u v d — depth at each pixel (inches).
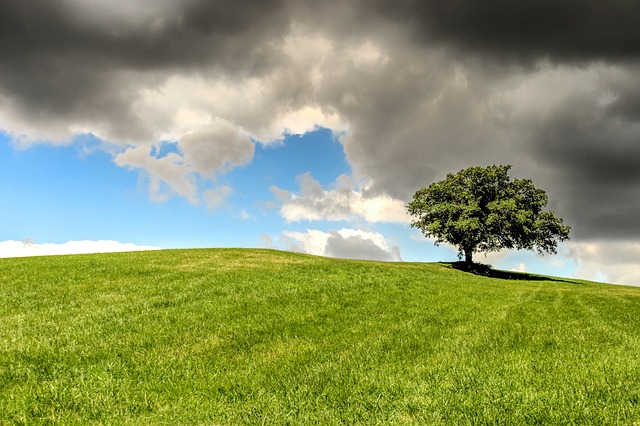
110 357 366.9
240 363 359.3
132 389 296.2
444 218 2295.8
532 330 497.0
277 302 655.1
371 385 298.2
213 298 667.4
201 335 446.6
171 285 784.3
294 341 433.7
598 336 464.4
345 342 430.9
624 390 275.6
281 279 903.7
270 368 342.6
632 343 429.4
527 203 2250.2
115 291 721.0
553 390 277.7
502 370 328.2
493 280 1581.0
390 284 919.7
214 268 1086.4
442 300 763.4
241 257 1446.9
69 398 275.1
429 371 327.6
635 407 247.0
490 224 2130.9
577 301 876.6
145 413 259.1
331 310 610.5
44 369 332.5
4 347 385.4
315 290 780.0
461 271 2090.3
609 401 257.8
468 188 2306.8
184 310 574.2
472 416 239.9
